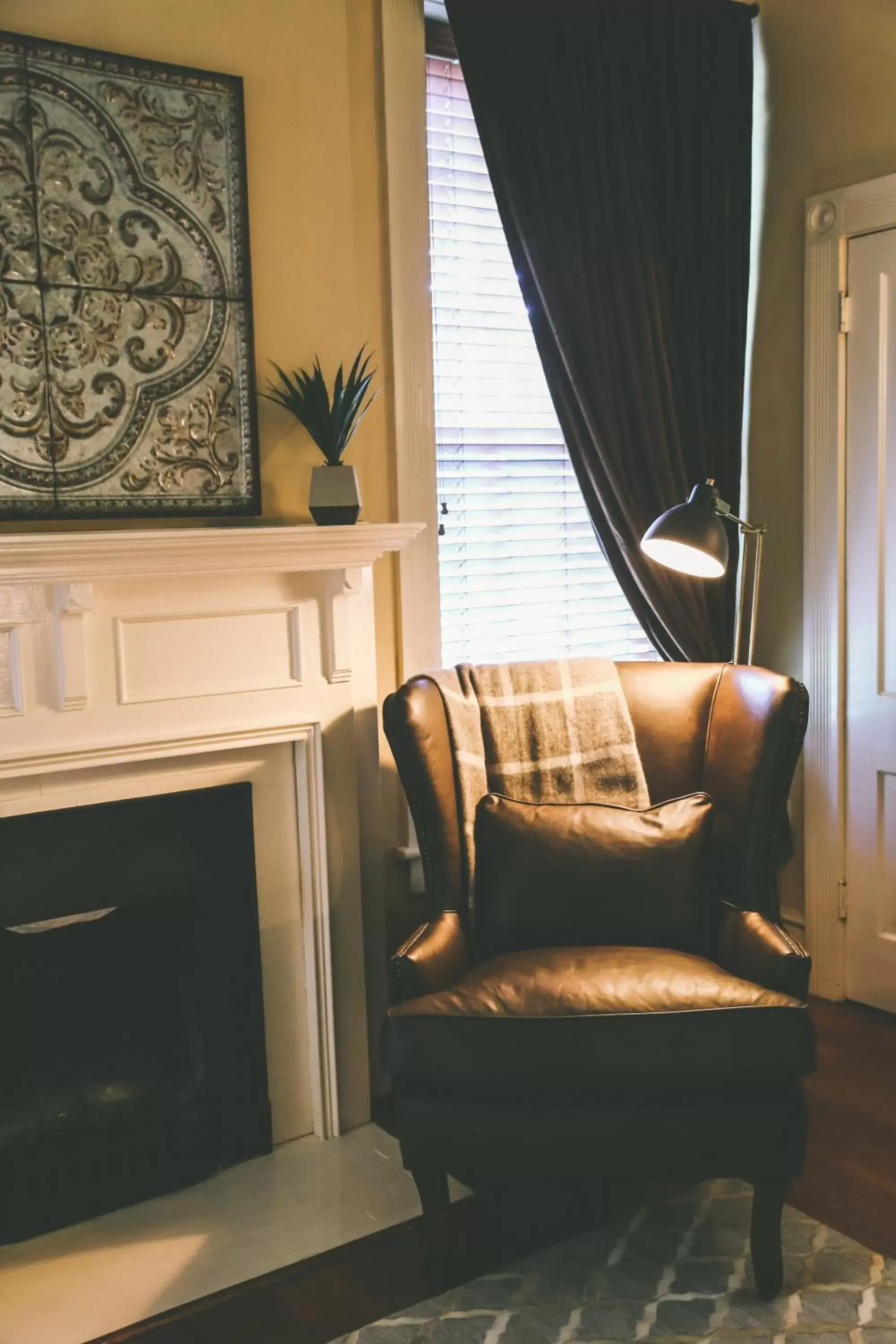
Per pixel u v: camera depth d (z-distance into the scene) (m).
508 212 2.93
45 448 2.27
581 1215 2.35
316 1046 2.66
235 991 2.54
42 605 2.21
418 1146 2.10
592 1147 2.05
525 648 3.22
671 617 3.21
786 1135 2.03
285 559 2.41
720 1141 2.03
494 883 2.44
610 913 2.38
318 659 2.57
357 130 2.74
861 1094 2.76
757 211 3.35
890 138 2.98
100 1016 2.52
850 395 3.13
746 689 2.54
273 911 2.61
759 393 3.38
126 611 2.30
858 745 3.22
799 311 3.25
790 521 3.33
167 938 2.55
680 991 2.09
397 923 2.97
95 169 2.28
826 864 3.31
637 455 3.13
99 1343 2.01
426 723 2.47
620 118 3.02
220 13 2.42
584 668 2.71
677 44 3.12
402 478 2.86
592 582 3.31
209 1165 2.53
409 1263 2.21
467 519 3.08
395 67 2.76
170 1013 2.59
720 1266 2.16
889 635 3.11
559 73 2.93
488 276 3.07
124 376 2.34
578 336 3.00
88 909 2.36
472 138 3.01
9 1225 2.31
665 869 2.39
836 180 3.12
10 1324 2.06
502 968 2.23
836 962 3.32
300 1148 2.64
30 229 2.21
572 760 2.62
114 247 2.31
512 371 3.13
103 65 2.27
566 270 2.97
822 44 3.11
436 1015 2.08
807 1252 2.19
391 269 2.80
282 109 2.52
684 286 3.18
